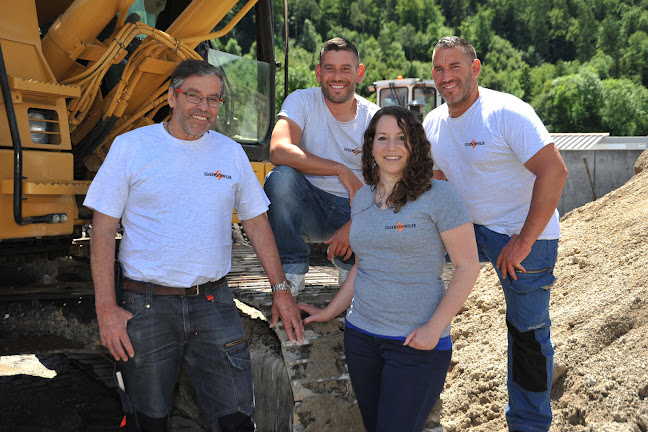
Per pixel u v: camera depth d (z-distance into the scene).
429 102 17.34
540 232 2.68
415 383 2.30
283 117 3.22
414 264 2.33
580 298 4.28
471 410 3.67
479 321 4.63
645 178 5.79
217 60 5.09
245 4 4.72
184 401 4.05
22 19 3.45
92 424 3.77
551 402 3.49
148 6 4.34
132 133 2.50
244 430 2.55
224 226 2.58
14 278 3.69
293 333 2.99
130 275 2.48
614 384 3.30
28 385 4.39
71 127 3.82
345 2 112.62
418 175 2.28
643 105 73.69
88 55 3.99
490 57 97.75
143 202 2.46
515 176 2.90
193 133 2.46
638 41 91.00
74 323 3.31
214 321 2.54
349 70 3.04
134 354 2.45
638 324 3.64
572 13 103.56
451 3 118.44
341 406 2.96
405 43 108.06
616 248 4.62
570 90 71.44
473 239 2.31
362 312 2.45
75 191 3.46
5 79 3.15
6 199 3.27
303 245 3.32
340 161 3.30
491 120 2.86
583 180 10.23
